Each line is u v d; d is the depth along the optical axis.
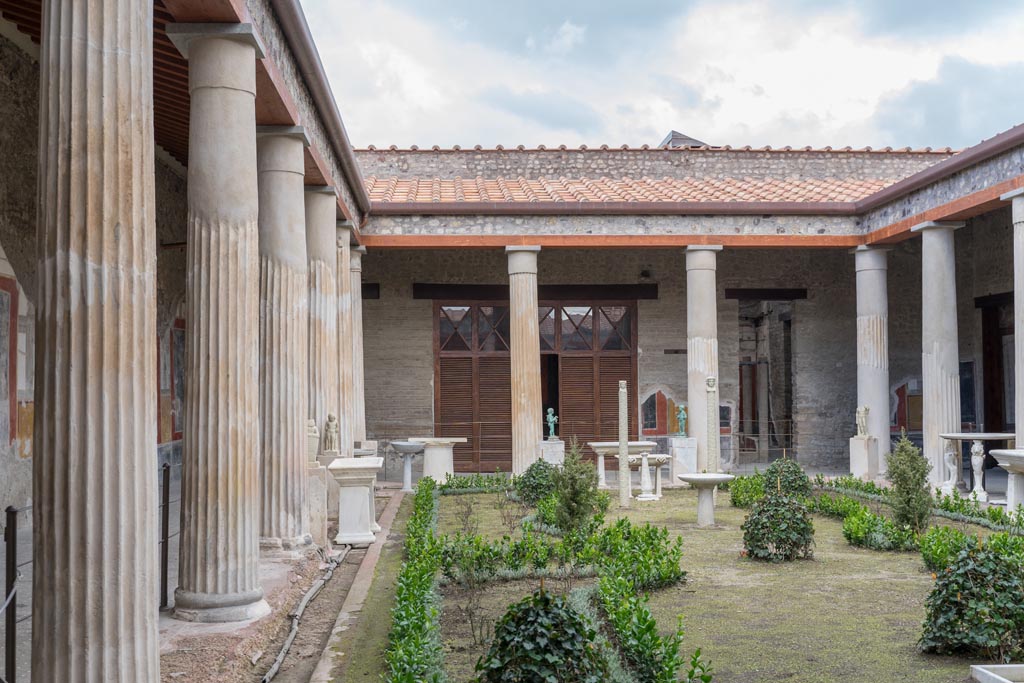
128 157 4.85
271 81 8.66
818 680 6.24
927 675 6.30
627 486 15.41
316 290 13.42
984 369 21.75
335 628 7.55
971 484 18.44
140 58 4.95
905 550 11.04
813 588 9.09
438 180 22.12
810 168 23.06
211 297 7.04
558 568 9.55
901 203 18.20
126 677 4.71
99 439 4.69
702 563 10.42
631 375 22.98
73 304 4.68
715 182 22.16
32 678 4.69
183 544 7.00
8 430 10.37
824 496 14.63
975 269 22.19
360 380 18.98
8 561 4.95
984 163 15.50
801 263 23.39
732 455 22.81
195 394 7.00
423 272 22.47
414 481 21.03
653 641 6.11
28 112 10.94
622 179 22.84
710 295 19.38
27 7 9.30
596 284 22.92
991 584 6.65
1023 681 6.03
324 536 10.59
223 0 6.78
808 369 23.28
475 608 8.20
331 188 13.52
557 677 5.12
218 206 7.10
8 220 10.45
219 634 6.59
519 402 19.00
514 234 19.22
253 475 7.14
